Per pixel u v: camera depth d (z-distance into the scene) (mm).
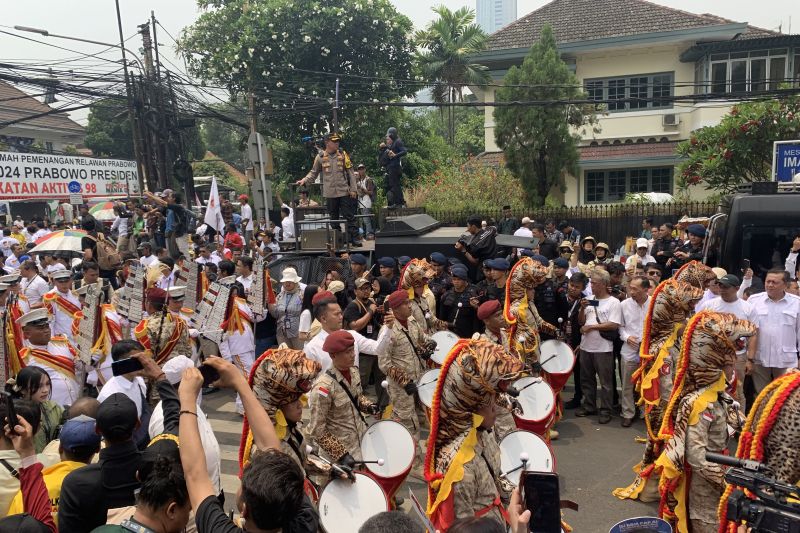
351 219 12930
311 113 25203
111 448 3508
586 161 24328
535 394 6270
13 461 3467
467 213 20781
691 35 22969
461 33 32719
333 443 4773
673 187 24297
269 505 2475
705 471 4590
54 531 3393
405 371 6762
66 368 7176
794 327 7258
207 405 9617
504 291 8727
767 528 3061
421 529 2490
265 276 9781
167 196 16562
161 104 21344
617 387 9602
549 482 3027
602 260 11938
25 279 11211
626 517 5832
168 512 2766
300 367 4184
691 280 7938
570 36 25406
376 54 25578
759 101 18734
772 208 9234
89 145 40344
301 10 24625
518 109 22125
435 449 4164
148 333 6832
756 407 4012
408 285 7879
